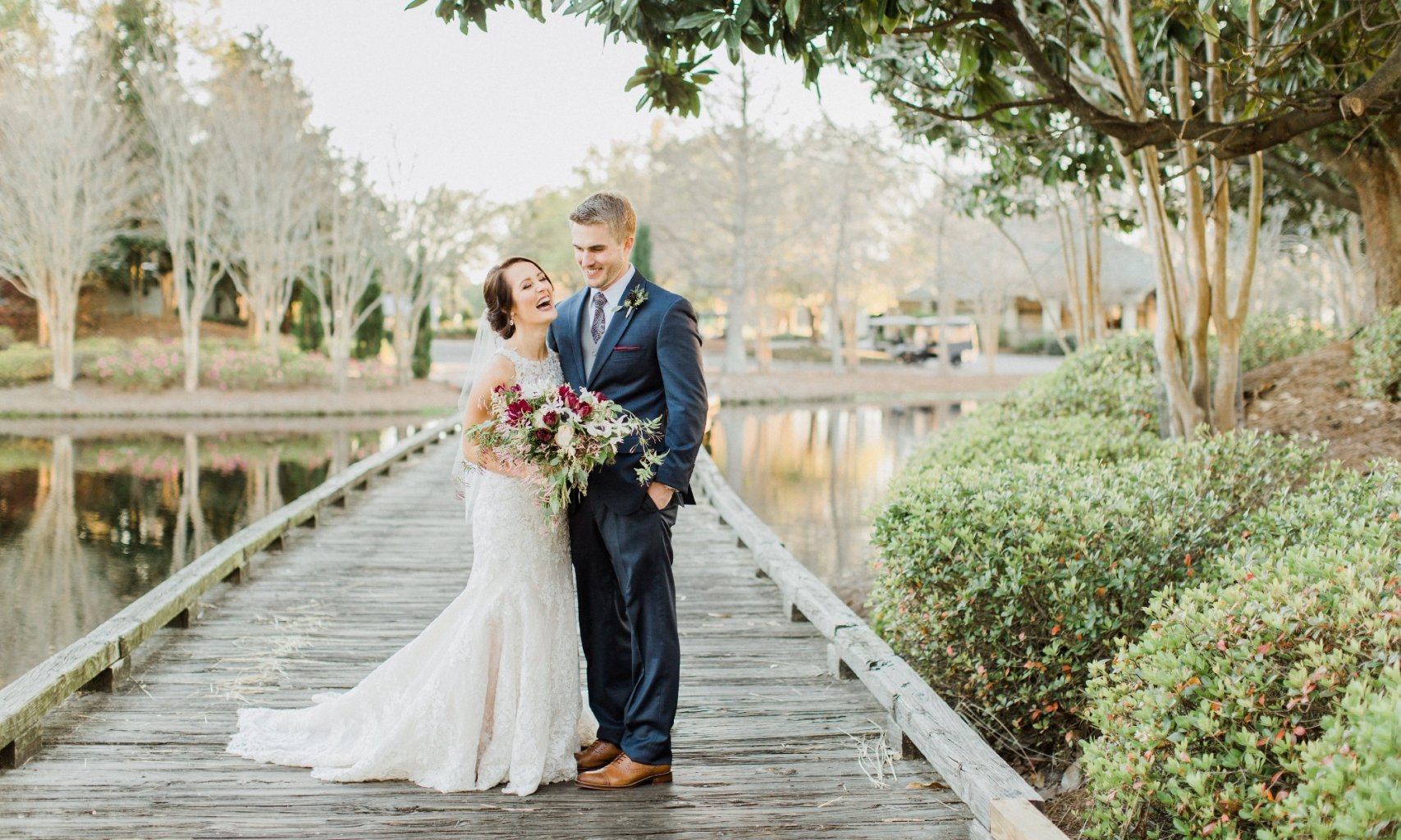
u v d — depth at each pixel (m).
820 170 29.09
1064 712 3.79
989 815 2.54
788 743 3.30
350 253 23.19
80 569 7.83
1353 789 1.81
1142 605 3.57
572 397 2.72
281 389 23.09
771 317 33.00
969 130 8.07
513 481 2.93
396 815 2.72
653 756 2.92
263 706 3.57
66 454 14.88
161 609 4.18
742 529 6.35
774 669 4.11
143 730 3.31
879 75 7.09
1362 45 4.58
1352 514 3.46
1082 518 3.74
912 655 4.26
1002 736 3.94
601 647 3.06
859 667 3.65
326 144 23.94
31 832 2.60
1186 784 2.40
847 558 8.62
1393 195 7.23
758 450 16.41
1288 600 2.46
